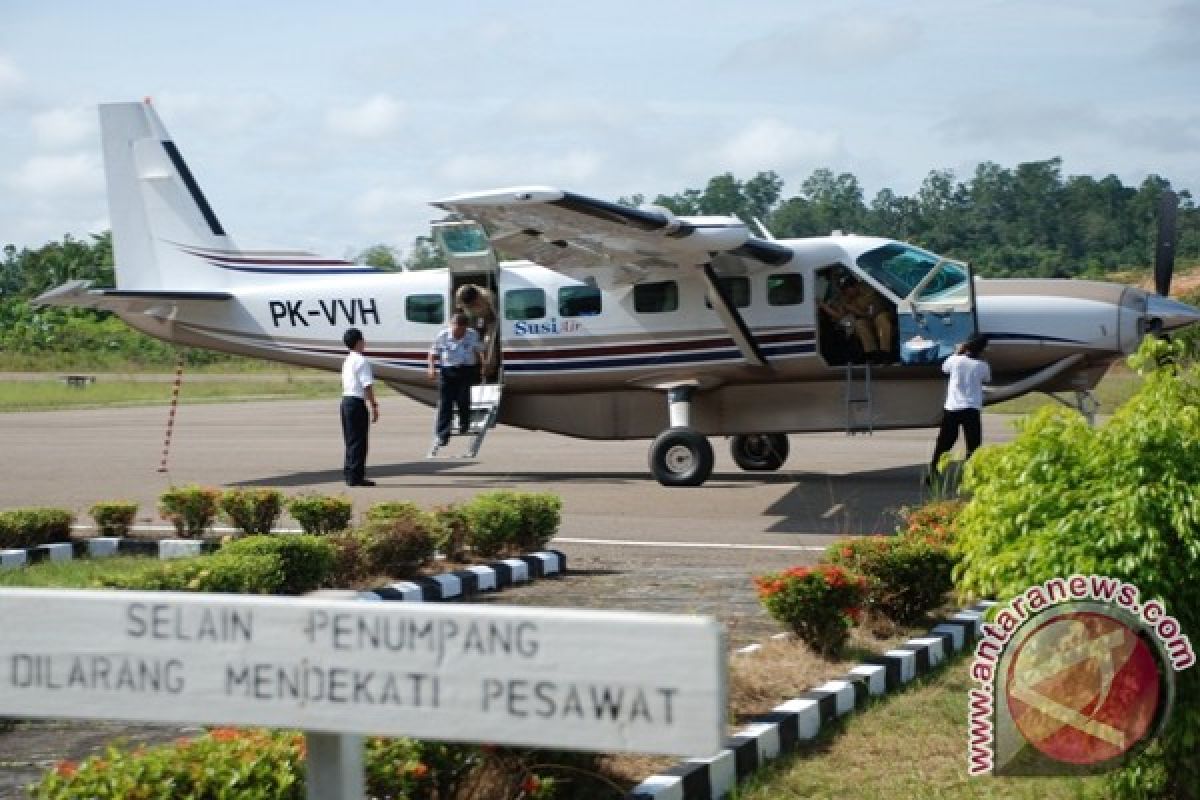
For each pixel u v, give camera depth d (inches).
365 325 802.8
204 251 837.2
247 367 2689.5
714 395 757.3
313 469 853.8
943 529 405.7
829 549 393.4
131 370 2534.5
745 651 348.5
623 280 745.0
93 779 186.7
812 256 733.3
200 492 546.0
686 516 628.1
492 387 775.7
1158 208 800.3
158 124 843.4
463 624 131.8
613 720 127.7
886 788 260.1
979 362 678.5
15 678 142.8
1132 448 239.9
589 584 465.7
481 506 496.4
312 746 140.2
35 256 3198.8
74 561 509.0
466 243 767.1
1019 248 4106.8
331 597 138.4
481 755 228.4
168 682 139.4
